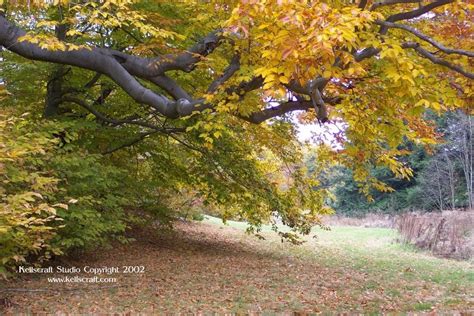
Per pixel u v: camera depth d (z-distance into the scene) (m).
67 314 6.62
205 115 8.16
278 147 12.84
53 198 7.19
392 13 7.55
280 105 8.04
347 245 17.80
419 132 9.23
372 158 10.32
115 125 12.05
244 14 5.23
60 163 8.00
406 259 14.02
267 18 5.82
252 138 13.04
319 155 12.19
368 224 29.89
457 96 6.87
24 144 6.37
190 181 14.02
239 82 7.91
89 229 8.61
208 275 10.26
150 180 13.91
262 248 15.95
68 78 11.12
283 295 8.32
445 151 34.88
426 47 7.32
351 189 40.66
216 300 7.85
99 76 11.12
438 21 7.80
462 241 15.12
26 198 5.31
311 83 6.41
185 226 20.34
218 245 15.82
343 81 7.11
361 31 5.69
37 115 10.46
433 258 14.44
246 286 9.11
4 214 4.97
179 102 8.15
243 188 12.93
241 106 8.00
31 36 7.48
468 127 32.66
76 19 8.02
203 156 12.94
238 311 6.96
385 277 10.59
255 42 7.70
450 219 16.92
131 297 7.99
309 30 4.71
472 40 6.95
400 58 5.64
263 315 6.62
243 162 13.03
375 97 7.12
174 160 13.79
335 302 7.75
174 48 8.66
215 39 8.43
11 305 7.19
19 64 9.59
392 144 7.53
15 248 5.83
